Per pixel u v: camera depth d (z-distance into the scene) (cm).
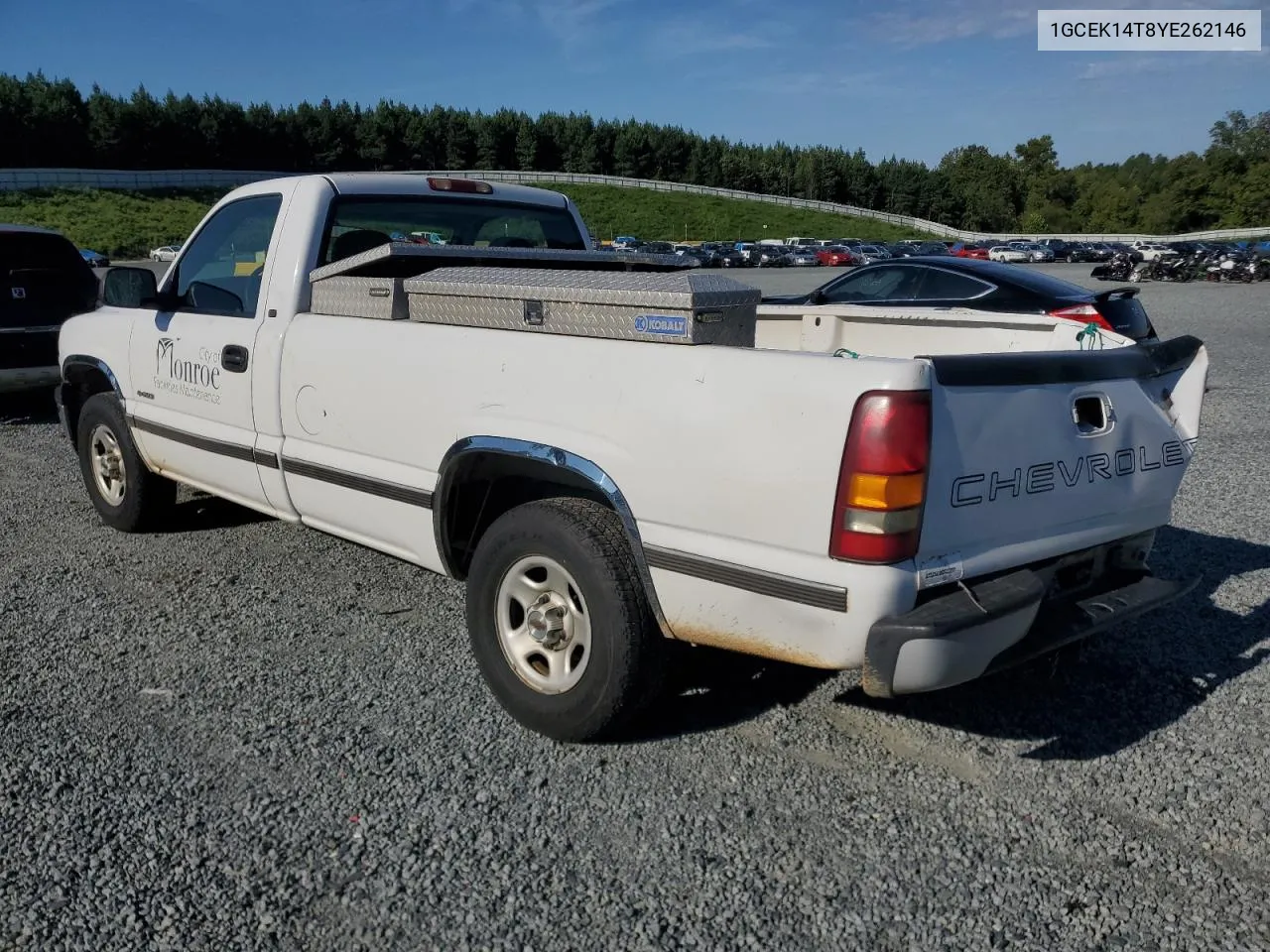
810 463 268
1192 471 729
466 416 346
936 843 284
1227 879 271
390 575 494
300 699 365
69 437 593
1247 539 566
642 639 312
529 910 255
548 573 332
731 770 321
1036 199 11544
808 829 290
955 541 279
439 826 289
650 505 301
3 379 893
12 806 297
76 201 6938
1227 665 402
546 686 334
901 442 259
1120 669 399
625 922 251
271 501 448
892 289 915
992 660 284
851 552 265
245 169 9294
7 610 449
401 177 462
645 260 472
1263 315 2033
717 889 264
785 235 8962
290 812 296
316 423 410
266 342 428
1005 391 284
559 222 537
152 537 554
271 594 468
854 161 11169
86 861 272
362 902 258
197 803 300
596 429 311
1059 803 305
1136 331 828
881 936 247
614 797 305
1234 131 10025
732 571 285
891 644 264
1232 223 9781
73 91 8800
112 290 490
